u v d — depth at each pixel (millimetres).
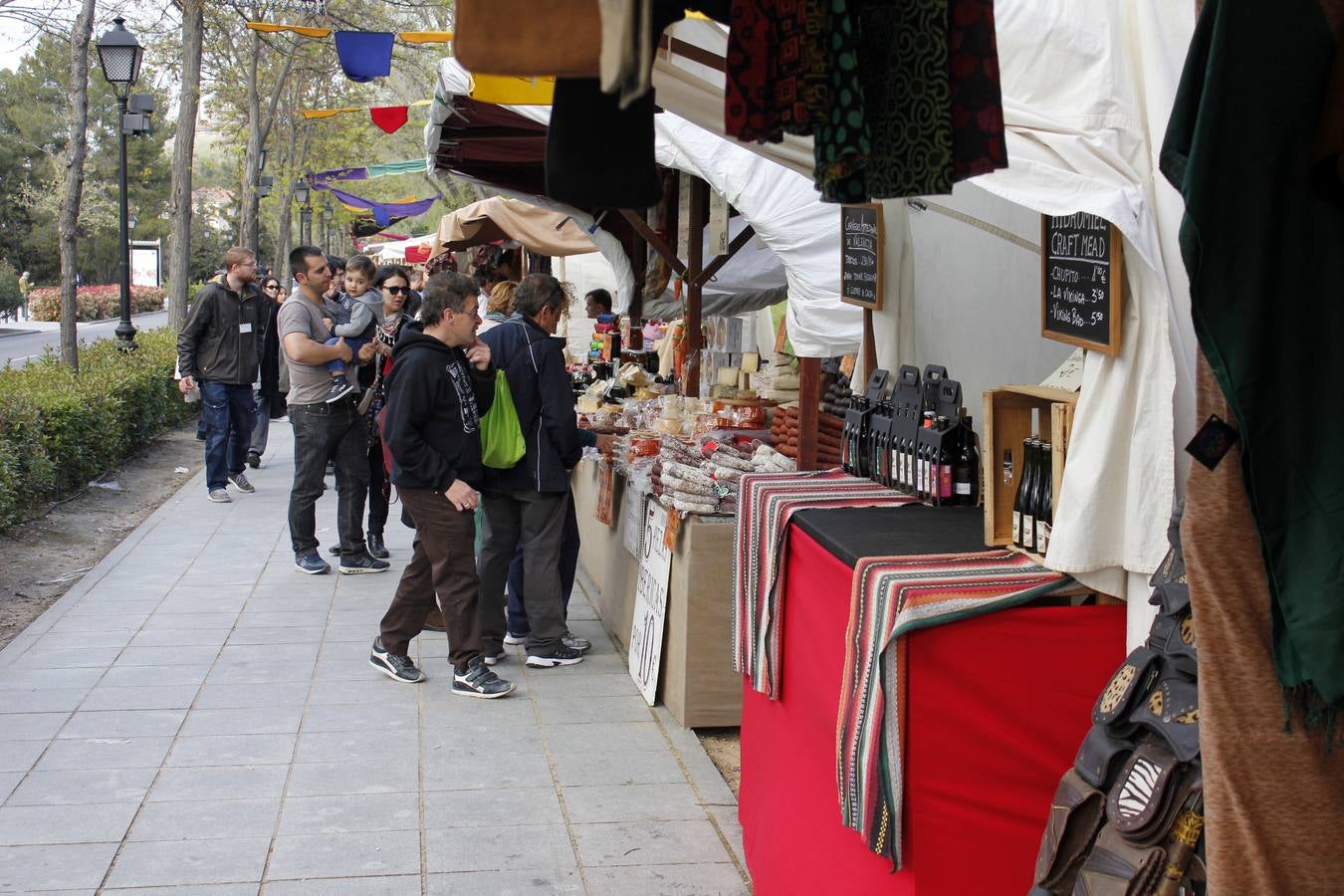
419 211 32094
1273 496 1849
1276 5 1783
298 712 5266
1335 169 1786
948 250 4746
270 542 8859
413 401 5230
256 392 12070
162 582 7543
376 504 8164
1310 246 1828
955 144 1927
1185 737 2023
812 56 1743
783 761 3617
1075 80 2787
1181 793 2021
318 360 7566
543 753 4859
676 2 1820
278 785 4465
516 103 4320
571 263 15203
